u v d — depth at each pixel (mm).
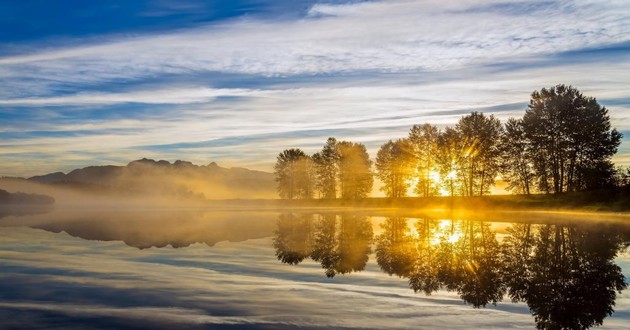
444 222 38125
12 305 9930
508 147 67562
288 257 17312
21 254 17719
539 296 10922
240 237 25172
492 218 43125
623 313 9484
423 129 80188
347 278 13180
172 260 16391
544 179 63219
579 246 20562
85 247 20047
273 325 8586
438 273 13961
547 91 62625
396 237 25281
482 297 10805
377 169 90875
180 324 8633
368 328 8430
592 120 59969
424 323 8758
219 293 11148
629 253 18219
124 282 12391
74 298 10562
